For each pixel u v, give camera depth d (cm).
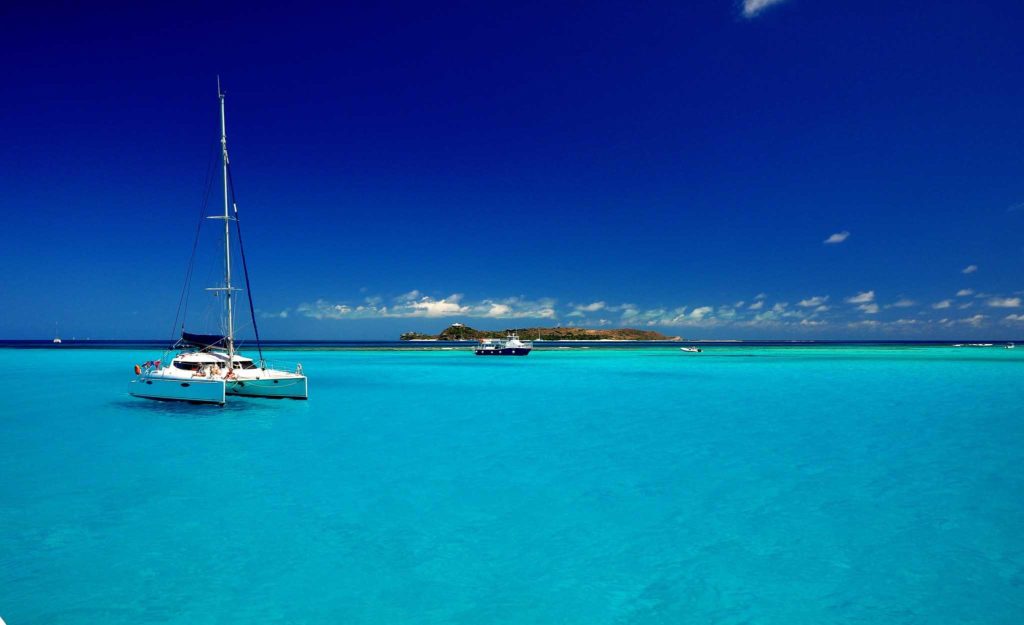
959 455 1555
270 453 1605
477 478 1339
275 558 884
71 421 2139
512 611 726
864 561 869
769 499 1174
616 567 853
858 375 4444
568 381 3944
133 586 789
